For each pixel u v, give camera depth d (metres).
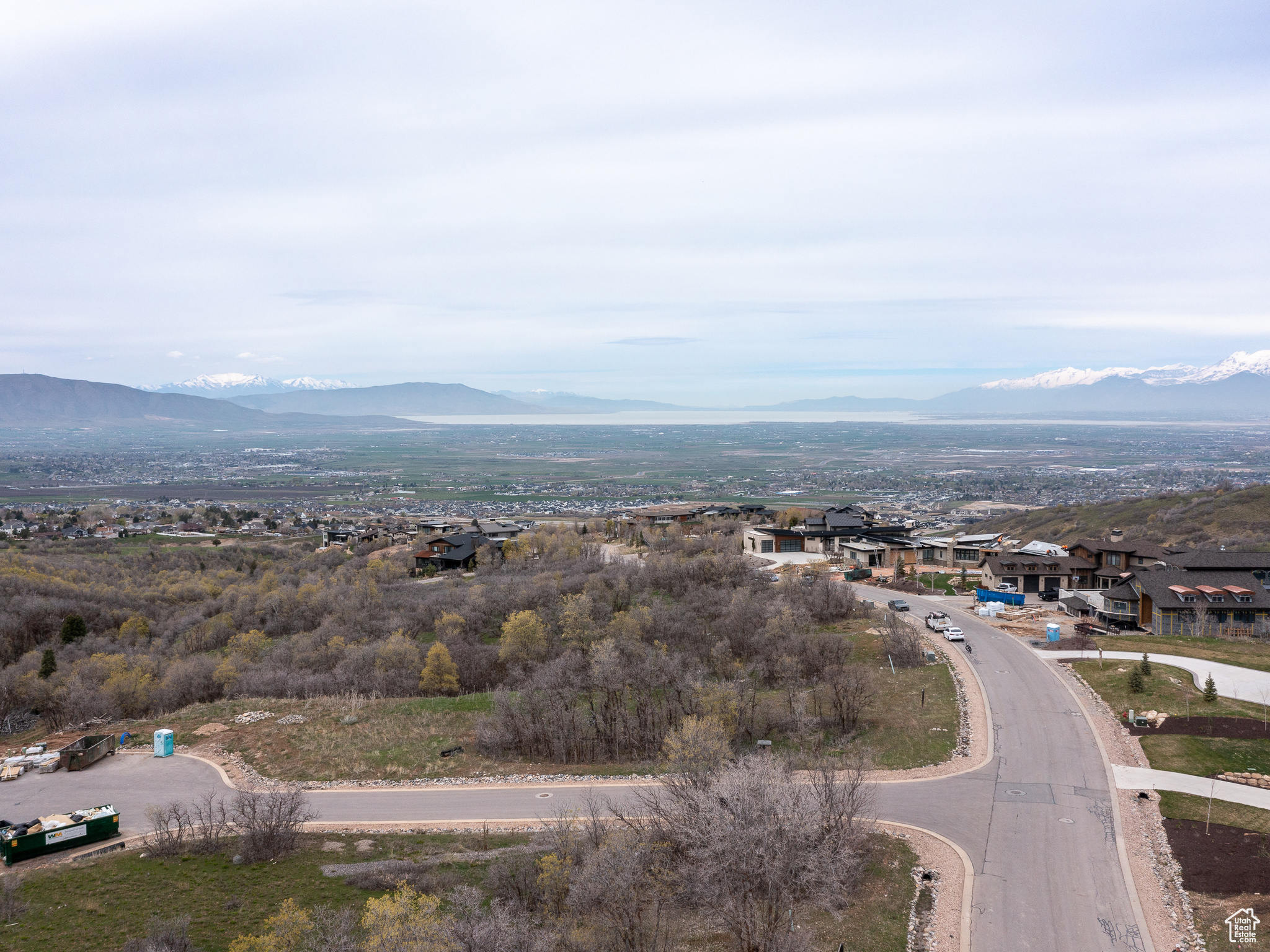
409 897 37.75
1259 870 42.00
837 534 144.88
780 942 37.31
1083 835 46.88
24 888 44.28
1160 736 59.22
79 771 62.34
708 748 52.19
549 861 41.94
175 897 43.25
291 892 43.66
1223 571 93.75
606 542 181.75
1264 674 70.81
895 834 47.78
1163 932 38.25
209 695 86.06
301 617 119.44
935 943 38.00
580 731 66.62
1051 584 111.00
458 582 135.75
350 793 57.59
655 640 89.06
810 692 72.94
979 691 71.12
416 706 76.50
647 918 40.53
